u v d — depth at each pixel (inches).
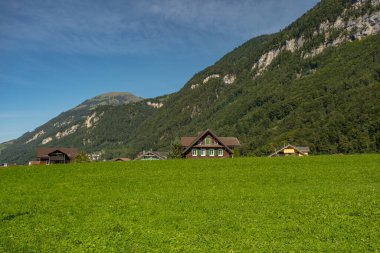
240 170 2164.1
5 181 2081.7
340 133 6702.8
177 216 1060.5
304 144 7017.7
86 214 1160.2
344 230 853.2
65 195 1579.7
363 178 1711.4
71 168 2564.0
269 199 1274.6
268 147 7465.6
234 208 1147.3
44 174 2314.2
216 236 849.5
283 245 765.9
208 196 1389.0
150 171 2285.9
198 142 4753.9
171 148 5142.7
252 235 849.5
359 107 7490.2
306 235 832.9
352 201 1159.6
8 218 1143.0
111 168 2500.0
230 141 5541.3
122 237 871.1
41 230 973.8
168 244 807.1
